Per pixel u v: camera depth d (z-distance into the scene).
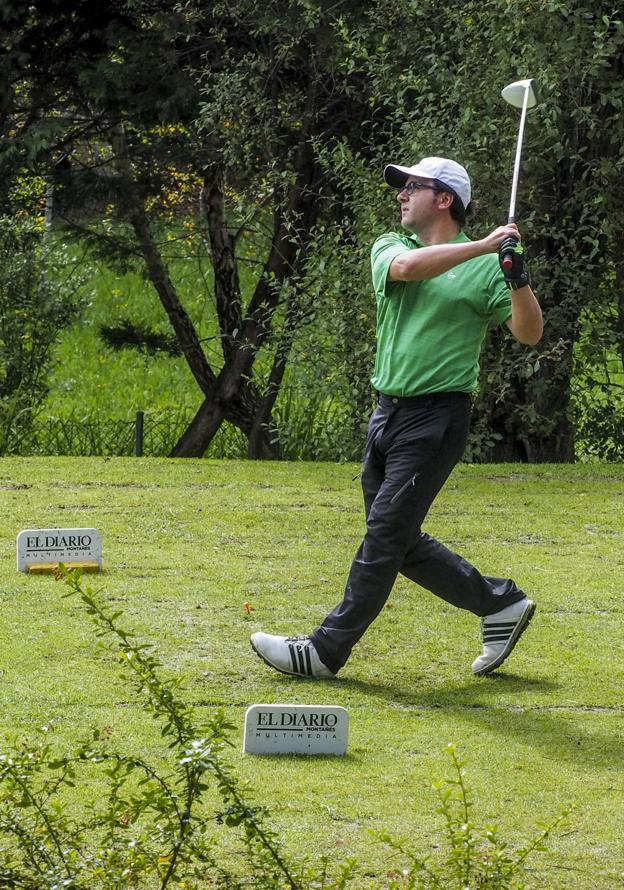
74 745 11.62
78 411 49.03
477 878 8.43
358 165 31.05
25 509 22.17
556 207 31.67
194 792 8.29
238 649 15.03
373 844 9.92
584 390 35.28
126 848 8.38
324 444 32.41
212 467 27.31
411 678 14.41
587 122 30.80
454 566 14.28
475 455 31.67
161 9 35.53
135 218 38.03
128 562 18.83
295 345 32.12
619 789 11.30
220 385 39.53
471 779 11.41
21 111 37.25
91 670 13.96
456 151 29.50
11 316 37.66
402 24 31.83
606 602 17.64
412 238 14.19
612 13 30.06
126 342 42.97
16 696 13.02
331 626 14.14
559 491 25.53
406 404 13.68
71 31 36.25
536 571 19.14
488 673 14.59
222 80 32.94
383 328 13.84
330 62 33.25
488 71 29.78
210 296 41.94
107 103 34.66
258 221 37.47
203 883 9.12
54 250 39.31
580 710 13.50
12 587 17.28
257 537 20.69
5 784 10.31
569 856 9.91
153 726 12.27
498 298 13.38
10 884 8.05
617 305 32.50
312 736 11.94
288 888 8.36
